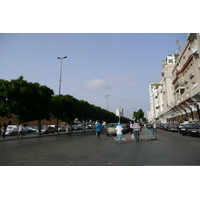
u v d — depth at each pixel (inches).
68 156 330.6
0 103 830.5
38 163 275.0
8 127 1256.2
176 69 1784.0
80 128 2095.2
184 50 1446.9
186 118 1466.5
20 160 300.0
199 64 1113.4
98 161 283.7
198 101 1079.6
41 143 589.3
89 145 502.9
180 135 839.1
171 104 1870.1
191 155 326.6
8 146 525.3
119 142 537.0
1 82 841.5
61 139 740.7
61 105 1298.0
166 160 284.5
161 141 582.6
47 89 1025.5
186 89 1488.7
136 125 580.1
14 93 864.9
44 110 1005.8
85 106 1617.9
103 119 2341.3
